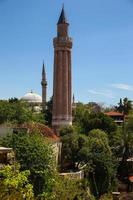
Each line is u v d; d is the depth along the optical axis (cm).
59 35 12262
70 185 4791
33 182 4131
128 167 8750
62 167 7219
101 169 6731
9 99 13162
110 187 6875
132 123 9962
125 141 9031
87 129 10025
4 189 2389
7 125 6588
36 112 13512
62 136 8431
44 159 4306
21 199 2450
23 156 4228
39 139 4638
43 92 17425
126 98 14288
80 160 6981
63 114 11844
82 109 14100
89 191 6044
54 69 12219
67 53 12188
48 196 4016
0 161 3794
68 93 12094
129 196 7138
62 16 12319
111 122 10006
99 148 7000
